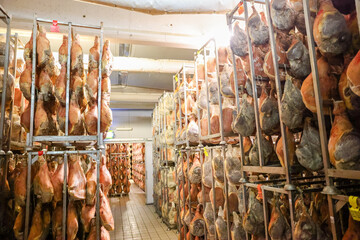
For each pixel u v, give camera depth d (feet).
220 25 13.93
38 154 8.45
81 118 9.21
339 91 4.89
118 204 28.68
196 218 12.03
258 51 7.34
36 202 9.17
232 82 8.55
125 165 34.53
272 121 6.46
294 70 5.63
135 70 18.58
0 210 8.77
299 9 5.89
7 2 11.43
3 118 8.93
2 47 9.55
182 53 21.07
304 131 5.38
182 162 14.69
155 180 25.04
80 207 9.20
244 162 7.49
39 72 9.21
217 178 9.75
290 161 5.89
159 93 30.40
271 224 5.93
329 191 4.58
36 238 8.18
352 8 5.03
